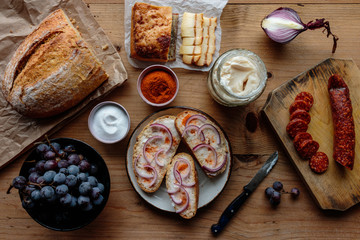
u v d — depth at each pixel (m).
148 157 0.60
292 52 0.65
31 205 0.50
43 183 0.49
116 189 0.62
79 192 0.50
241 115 0.64
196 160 0.62
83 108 0.63
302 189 0.64
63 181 0.49
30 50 0.56
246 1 0.65
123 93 0.64
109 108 0.61
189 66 0.64
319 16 0.66
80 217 0.56
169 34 0.60
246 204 0.63
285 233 0.63
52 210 0.54
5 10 0.61
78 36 0.58
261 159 0.64
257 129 0.64
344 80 0.63
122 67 0.62
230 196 0.63
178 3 0.64
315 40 0.66
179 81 0.64
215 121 0.60
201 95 0.64
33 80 0.56
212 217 0.63
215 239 0.62
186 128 0.59
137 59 0.64
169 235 0.62
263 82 0.55
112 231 0.62
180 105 0.64
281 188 0.61
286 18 0.62
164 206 0.60
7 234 0.61
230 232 0.63
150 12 0.61
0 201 0.61
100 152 0.63
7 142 0.60
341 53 0.66
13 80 0.57
